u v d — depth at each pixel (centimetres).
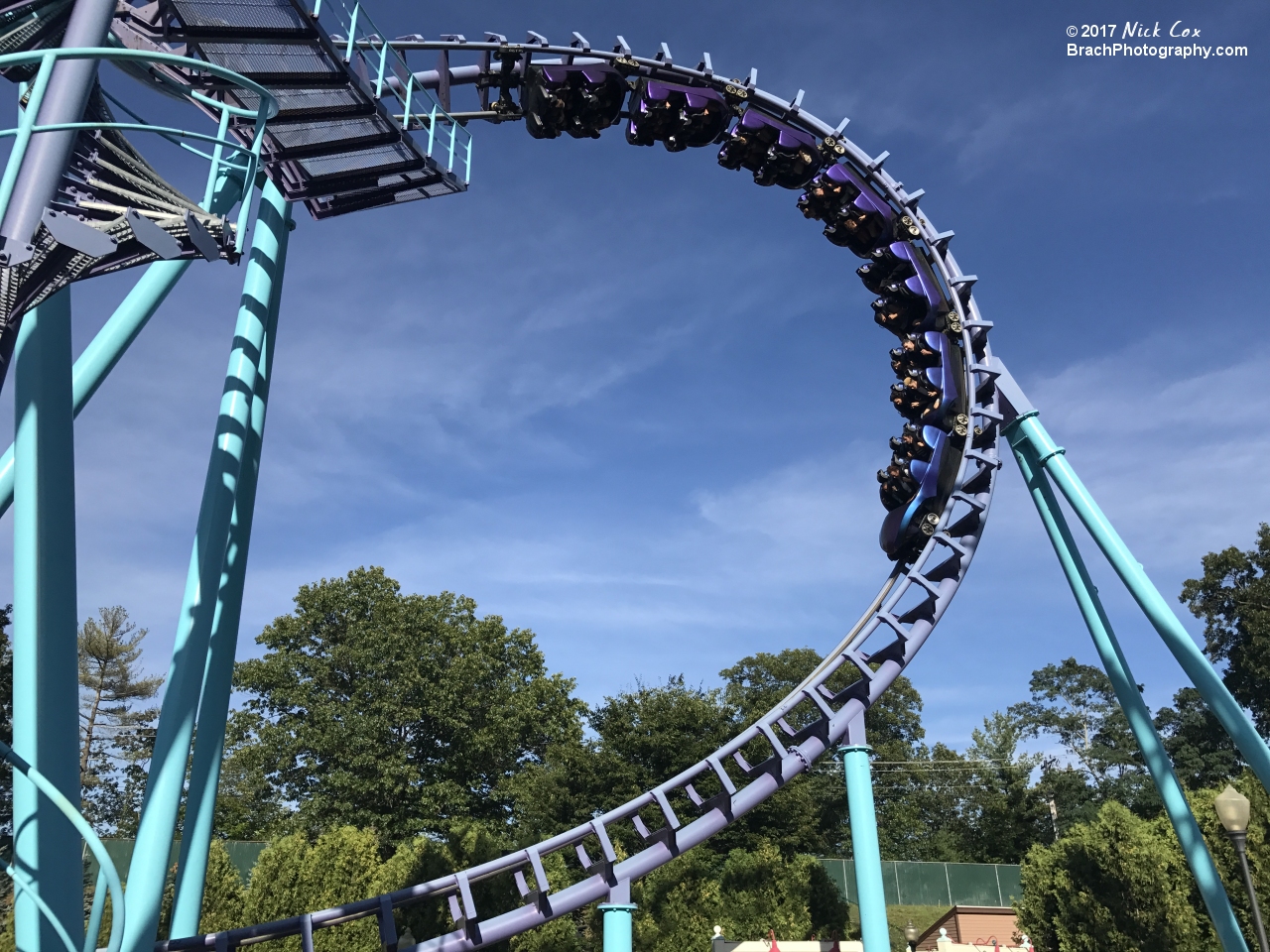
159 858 893
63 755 814
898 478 1636
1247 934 1991
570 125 1639
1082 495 1547
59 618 833
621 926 1390
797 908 2466
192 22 964
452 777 4203
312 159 1198
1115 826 2081
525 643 4984
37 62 787
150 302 979
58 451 855
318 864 2156
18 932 772
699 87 1694
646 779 3497
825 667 1550
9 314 672
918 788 6725
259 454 1248
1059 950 2156
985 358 1691
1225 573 4738
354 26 1071
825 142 1739
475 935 1359
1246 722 1348
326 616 4625
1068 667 6881
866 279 1764
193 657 963
